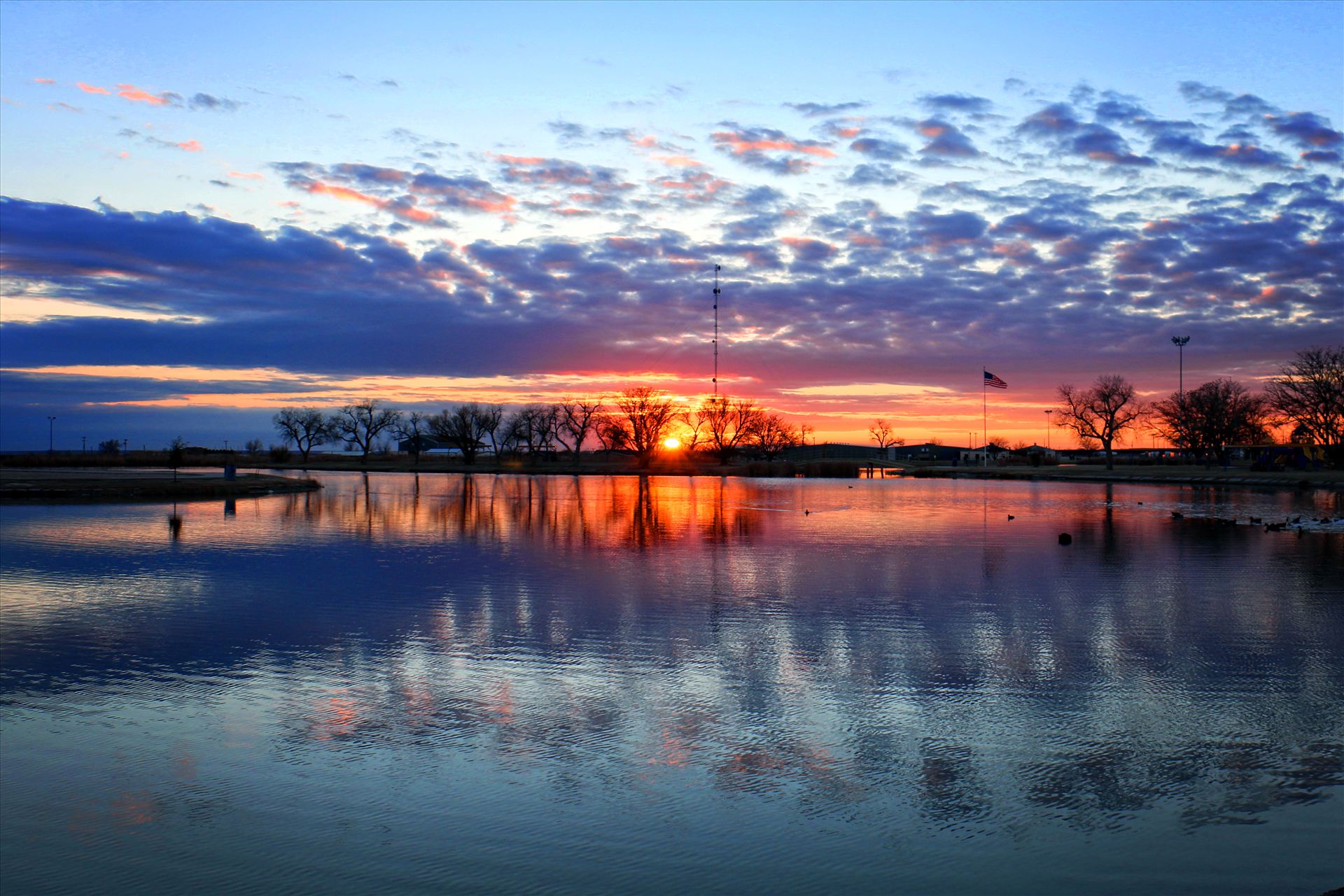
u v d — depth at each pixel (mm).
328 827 7887
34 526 34219
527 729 10242
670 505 48969
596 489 69625
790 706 11055
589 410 136750
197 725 10422
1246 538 30812
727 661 13188
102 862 7309
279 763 9281
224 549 27188
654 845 7539
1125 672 12539
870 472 106000
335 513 42250
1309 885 6824
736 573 22203
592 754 9500
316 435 168625
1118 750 9523
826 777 8875
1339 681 12062
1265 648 13992
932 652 13672
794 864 7211
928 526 36000
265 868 7219
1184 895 6699
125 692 11695
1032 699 11312
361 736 10031
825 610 17188
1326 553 26500
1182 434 119438
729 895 6762
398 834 7762
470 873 7129
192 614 16734
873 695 11469
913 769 9078
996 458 157375
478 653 13656
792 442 159125
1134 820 7941
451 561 24469
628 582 20766
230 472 66125
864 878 7004
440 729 10281
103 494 50844
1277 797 8383
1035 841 7547
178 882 7023
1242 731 10102
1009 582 20828
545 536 31828
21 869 7223
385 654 13586
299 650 13852
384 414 171875
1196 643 14328
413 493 60656
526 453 152625
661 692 11633
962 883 6910
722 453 135000
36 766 9242
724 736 10000
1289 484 73125
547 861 7297
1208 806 8188
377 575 21719
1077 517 40562
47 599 18328
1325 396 96125
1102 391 112000
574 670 12695
